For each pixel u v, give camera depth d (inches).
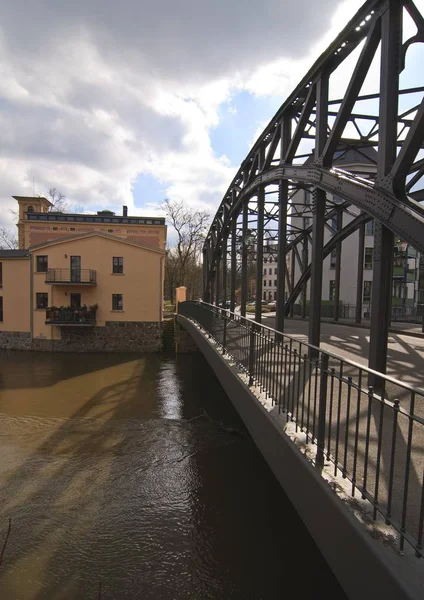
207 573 241.3
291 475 124.4
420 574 67.2
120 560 256.7
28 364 962.1
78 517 308.5
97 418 563.8
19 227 1656.0
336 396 171.9
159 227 1466.5
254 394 192.5
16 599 224.4
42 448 452.1
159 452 437.4
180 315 984.9
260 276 371.9
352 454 113.4
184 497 336.8
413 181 327.0
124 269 1169.4
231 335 302.2
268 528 288.0
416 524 79.8
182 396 685.9
